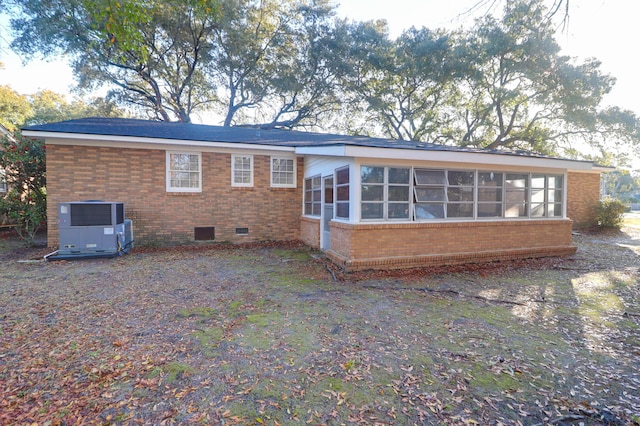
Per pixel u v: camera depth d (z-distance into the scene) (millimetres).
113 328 3875
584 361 3203
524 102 18562
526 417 2367
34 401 2492
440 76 19000
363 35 20828
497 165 7867
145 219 9359
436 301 5051
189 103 21578
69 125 9086
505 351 3398
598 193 15078
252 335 3740
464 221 7570
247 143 9867
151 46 17484
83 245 7715
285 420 2316
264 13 20031
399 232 7062
